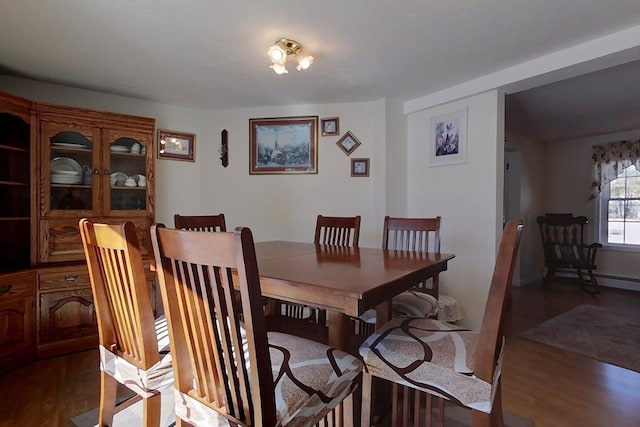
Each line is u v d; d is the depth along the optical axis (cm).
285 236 357
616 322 317
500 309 103
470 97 293
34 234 241
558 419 169
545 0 172
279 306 215
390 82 288
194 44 217
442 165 318
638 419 169
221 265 83
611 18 189
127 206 282
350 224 244
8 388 195
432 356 117
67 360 232
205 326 93
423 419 168
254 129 361
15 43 214
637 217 451
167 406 175
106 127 268
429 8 178
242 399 90
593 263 445
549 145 525
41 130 242
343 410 129
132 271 114
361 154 342
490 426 109
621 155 453
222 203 367
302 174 354
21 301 223
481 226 289
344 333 132
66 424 162
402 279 133
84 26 193
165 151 345
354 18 187
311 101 340
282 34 204
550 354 246
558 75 242
